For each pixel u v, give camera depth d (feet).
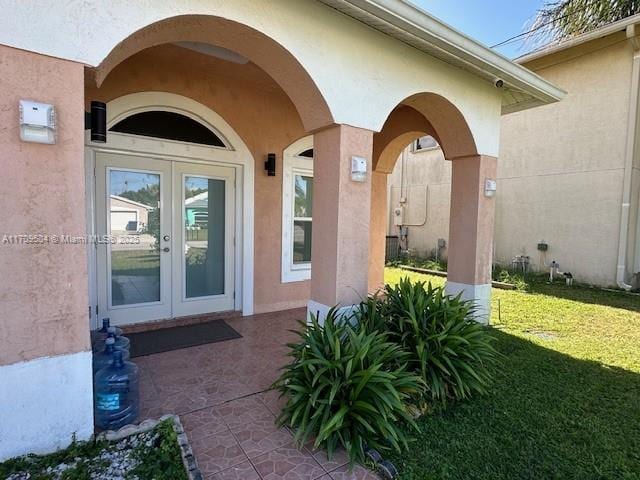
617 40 26.94
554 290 27.07
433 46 12.86
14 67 6.81
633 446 8.63
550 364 13.44
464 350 10.61
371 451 8.00
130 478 6.93
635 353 14.62
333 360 8.84
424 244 40.88
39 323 7.27
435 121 16.40
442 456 8.08
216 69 15.88
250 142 17.97
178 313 16.80
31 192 7.07
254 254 18.65
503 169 34.06
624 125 26.99
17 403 7.14
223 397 10.44
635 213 27.89
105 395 8.73
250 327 16.67
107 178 14.64
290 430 8.89
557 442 8.71
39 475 6.83
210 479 7.21
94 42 7.56
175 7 8.45
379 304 11.98
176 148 15.92
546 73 30.96
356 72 11.64
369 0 10.08
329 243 11.93
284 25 10.03
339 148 11.51
